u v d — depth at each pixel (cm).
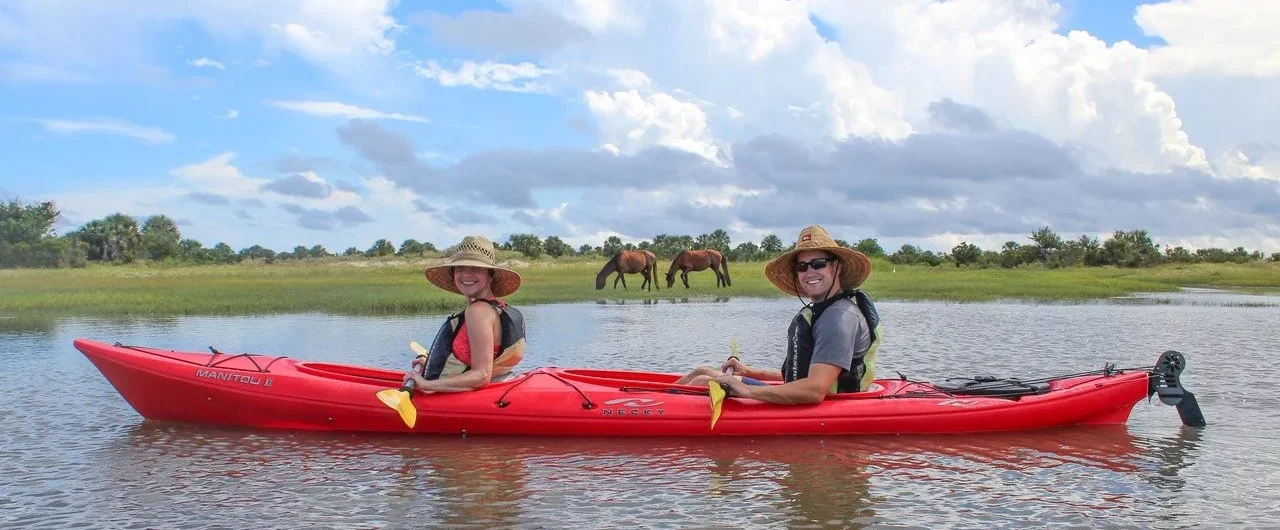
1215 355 1239
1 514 506
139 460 627
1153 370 751
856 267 680
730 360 769
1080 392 727
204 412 731
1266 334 1581
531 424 693
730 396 694
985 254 7919
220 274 3859
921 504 531
